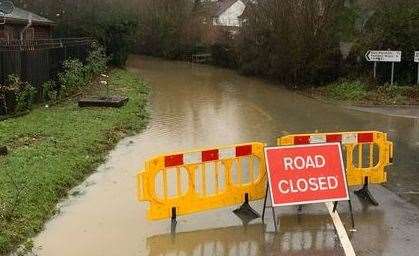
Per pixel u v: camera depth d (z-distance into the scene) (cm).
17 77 1780
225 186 1003
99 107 2094
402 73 2892
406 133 1795
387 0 3062
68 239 849
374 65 2841
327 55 3178
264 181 977
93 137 1522
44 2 4291
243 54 4225
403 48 2859
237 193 965
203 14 6219
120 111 2014
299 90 3169
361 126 1934
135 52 6788
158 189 1088
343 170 931
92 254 796
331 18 3228
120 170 1255
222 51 5144
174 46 6128
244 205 964
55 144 1405
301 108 2408
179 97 2791
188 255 797
